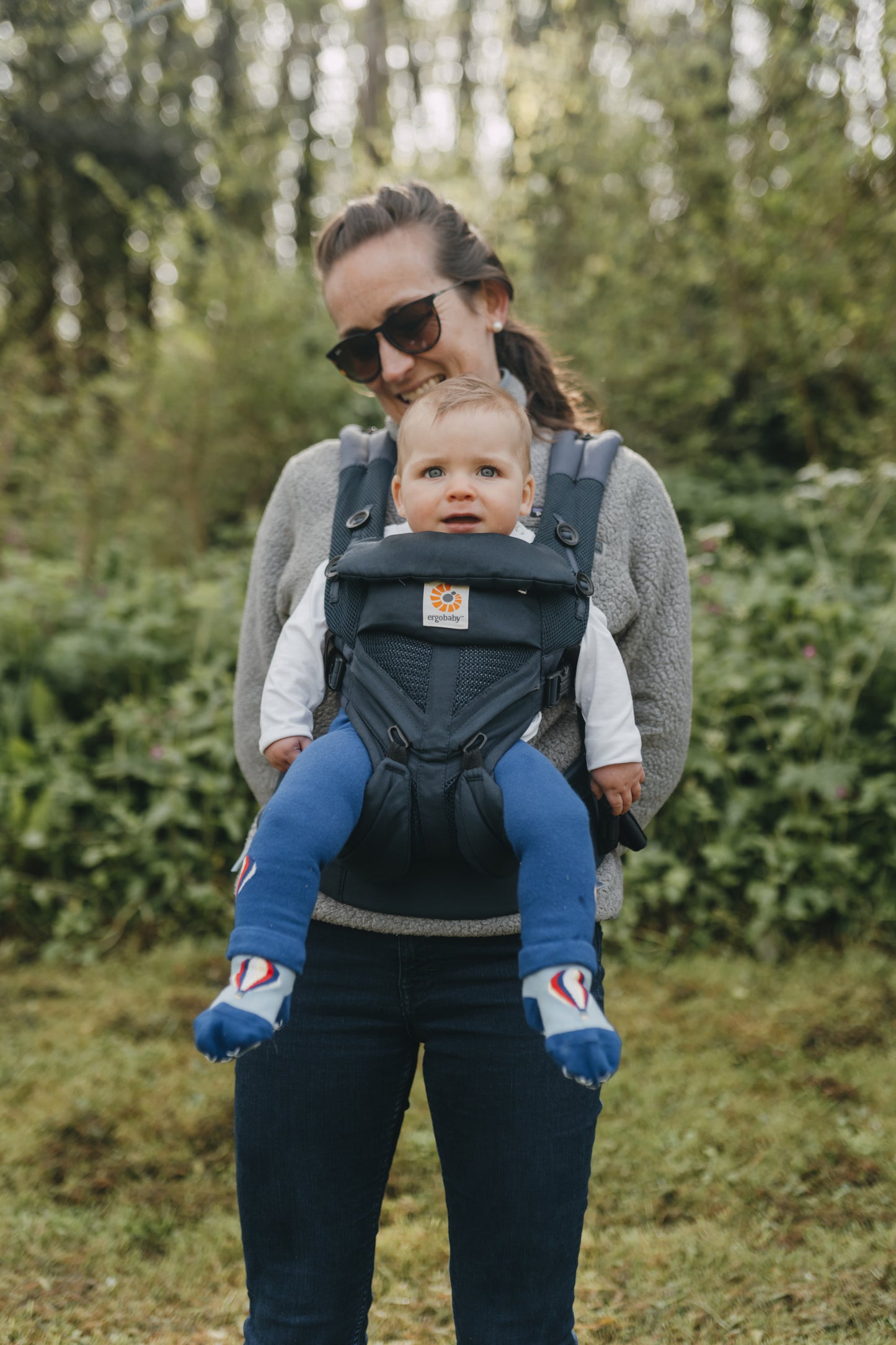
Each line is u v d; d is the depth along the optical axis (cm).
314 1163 148
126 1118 331
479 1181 144
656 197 912
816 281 791
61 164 1152
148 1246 276
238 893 129
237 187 1002
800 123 786
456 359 173
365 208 171
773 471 876
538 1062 143
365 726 139
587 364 867
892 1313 227
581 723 150
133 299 1163
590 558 150
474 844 134
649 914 456
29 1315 242
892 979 402
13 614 534
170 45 1352
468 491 144
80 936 464
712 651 481
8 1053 371
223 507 873
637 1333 234
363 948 149
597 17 1030
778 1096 329
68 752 504
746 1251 257
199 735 496
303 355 853
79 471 855
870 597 509
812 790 448
